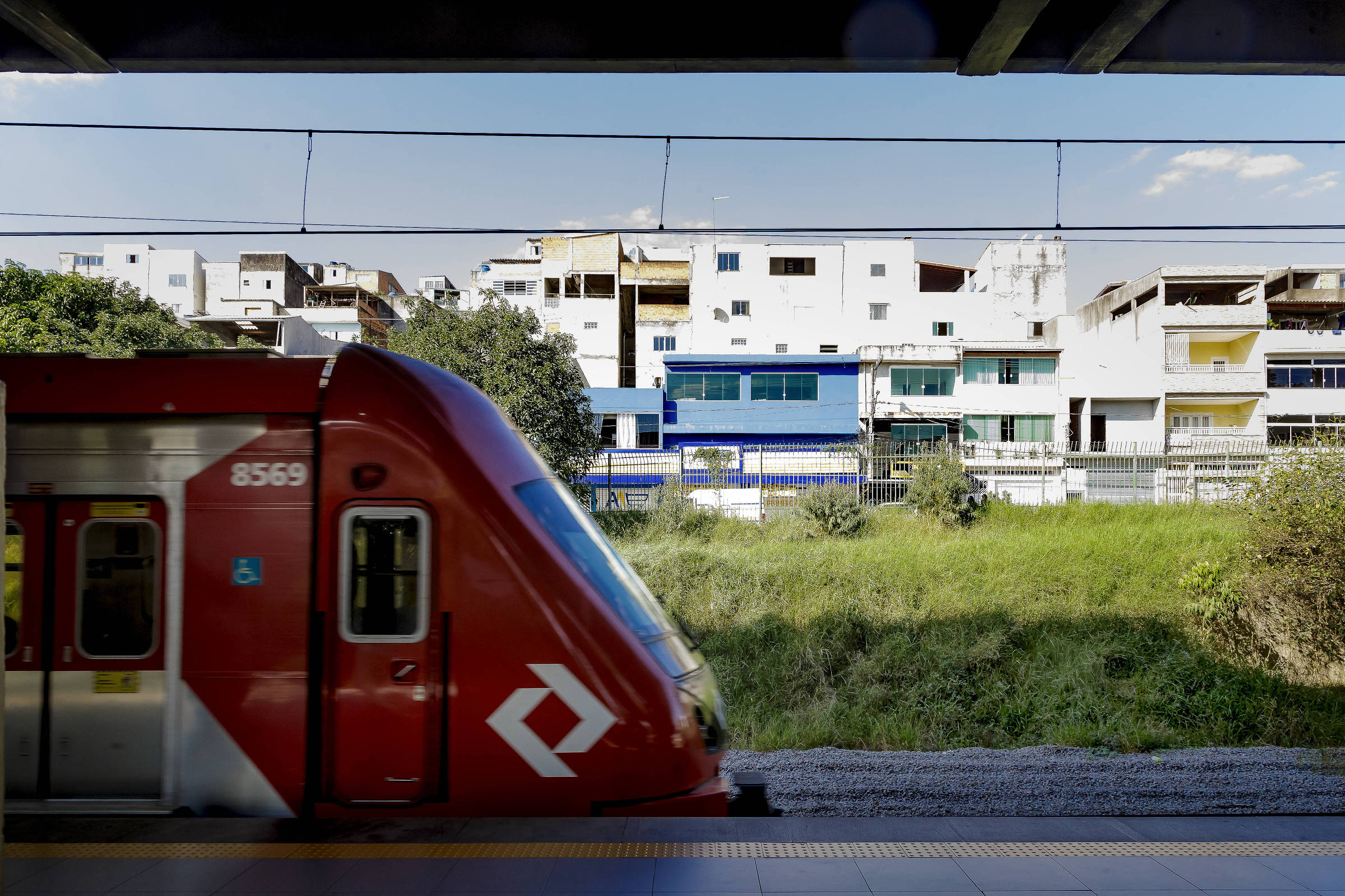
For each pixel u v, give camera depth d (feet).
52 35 18.26
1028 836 13.55
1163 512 57.72
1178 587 35.17
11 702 13.52
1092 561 38.78
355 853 12.01
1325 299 128.36
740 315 133.90
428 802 13.26
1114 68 20.13
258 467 13.74
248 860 11.84
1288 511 31.30
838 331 133.90
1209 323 115.75
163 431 13.84
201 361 14.33
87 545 13.70
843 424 114.52
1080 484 77.00
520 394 58.75
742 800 17.80
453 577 13.38
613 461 102.47
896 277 134.31
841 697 26.50
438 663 13.29
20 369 14.17
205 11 19.30
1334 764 20.11
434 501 13.50
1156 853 12.57
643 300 142.61
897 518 56.80
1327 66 19.97
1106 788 18.49
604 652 13.37
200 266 167.32
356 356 14.47
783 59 19.75
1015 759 20.90
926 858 12.25
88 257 164.76
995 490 76.79
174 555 13.58
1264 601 31.63
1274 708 25.66
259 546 13.57
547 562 13.50
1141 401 117.29
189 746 13.37
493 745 13.21
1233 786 18.63
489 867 11.59
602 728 13.25
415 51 19.51
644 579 37.01
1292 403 114.73
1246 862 12.26
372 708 13.28
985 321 134.62
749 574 36.76
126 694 13.47
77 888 11.10
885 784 18.67
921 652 28.63
